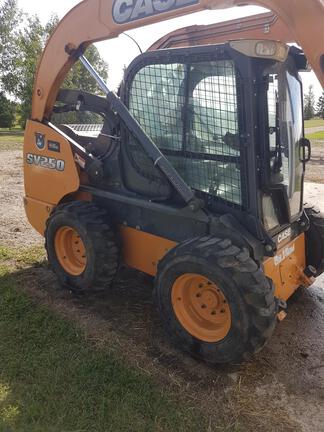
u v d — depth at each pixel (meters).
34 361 2.90
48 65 3.84
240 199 2.90
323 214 3.81
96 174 3.59
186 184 3.07
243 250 2.74
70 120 4.59
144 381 2.75
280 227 3.15
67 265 3.86
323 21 2.26
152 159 3.14
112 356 3.00
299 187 3.43
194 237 3.04
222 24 3.84
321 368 2.95
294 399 2.66
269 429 2.43
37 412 2.46
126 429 2.37
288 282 3.39
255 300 2.56
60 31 3.68
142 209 3.40
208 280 2.74
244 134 2.72
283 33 3.52
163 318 3.06
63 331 3.28
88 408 2.51
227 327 2.80
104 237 3.46
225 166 2.93
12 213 6.29
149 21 3.05
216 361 2.81
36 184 4.25
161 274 2.96
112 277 3.55
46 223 3.89
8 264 4.48
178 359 3.00
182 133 3.11
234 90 2.72
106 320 3.48
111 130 3.63
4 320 3.41
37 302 3.72
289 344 3.22
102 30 3.36
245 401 2.63
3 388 2.65
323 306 3.79
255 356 3.06
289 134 3.08
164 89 3.10
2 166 10.55
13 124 33.44
